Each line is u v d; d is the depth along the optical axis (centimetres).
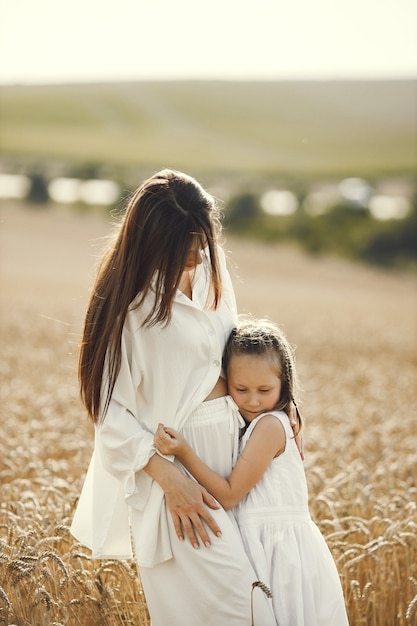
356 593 653
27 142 10644
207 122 11638
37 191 8169
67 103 12306
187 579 541
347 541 735
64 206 8025
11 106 12062
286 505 557
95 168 9369
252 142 10931
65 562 667
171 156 10094
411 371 2297
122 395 550
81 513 596
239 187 8169
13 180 9075
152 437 540
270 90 12381
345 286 5569
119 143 10838
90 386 553
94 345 552
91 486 589
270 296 4744
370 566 722
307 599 544
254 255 6531
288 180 8894
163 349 545
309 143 10688
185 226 535
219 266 561
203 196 550
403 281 6041
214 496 545
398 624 693
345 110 11700
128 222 546
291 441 566
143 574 559
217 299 563
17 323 2927
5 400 1557
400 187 8831
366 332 3152
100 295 554
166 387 546
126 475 541
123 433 541
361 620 657
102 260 569
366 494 805
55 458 1136
